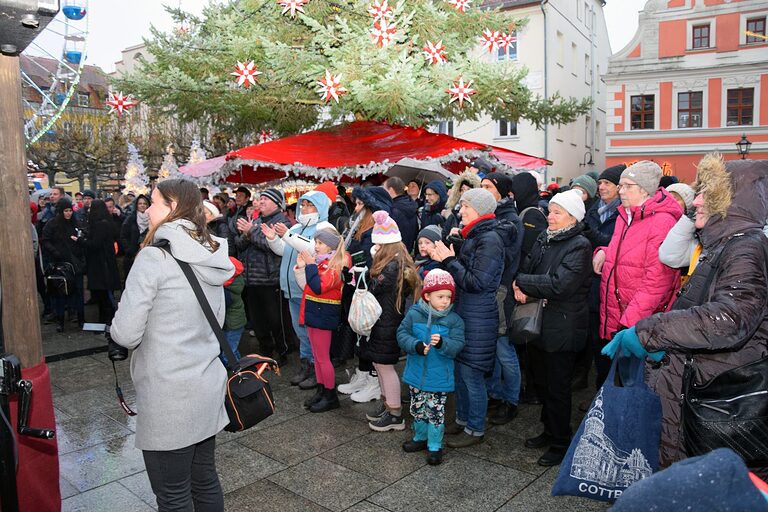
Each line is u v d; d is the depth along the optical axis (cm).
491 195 388
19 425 226
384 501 332
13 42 270
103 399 520
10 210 289
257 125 966
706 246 239
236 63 768
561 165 2572
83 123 2023
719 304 214
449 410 475
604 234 488
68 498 343
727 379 223
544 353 363
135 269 236
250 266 598
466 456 390
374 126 840
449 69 719
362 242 500
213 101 823
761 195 228
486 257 369
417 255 567
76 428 453
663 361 253
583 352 513
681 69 2709
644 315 338
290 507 327
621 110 2820
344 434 429
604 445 251
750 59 2598
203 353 247
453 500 333
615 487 252
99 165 2256
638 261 354
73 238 796
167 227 245
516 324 358
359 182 838
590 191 555
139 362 242
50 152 1939
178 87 766
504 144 2447
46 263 804
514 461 381
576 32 2742
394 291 416
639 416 249
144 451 242
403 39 724
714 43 2650
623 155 2827
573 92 2705
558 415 367
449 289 371
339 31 783
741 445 215
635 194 358
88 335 775
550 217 361
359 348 436
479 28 898
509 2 2405
